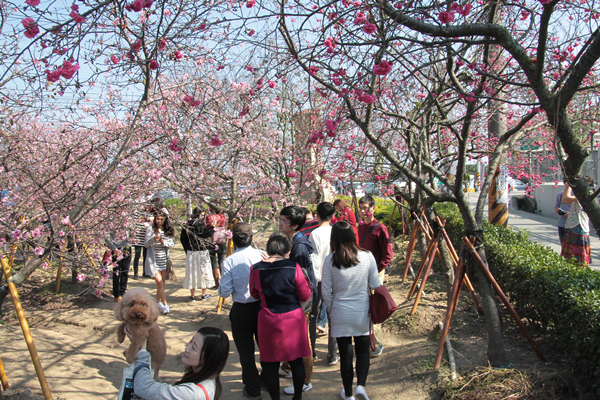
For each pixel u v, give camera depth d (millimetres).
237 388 4012
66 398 3607
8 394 3436
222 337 2219
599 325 3078
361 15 3488
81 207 3732
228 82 6207
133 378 2275
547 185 17891
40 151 5945
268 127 7543
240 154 6629
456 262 5176
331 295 3594
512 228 7586
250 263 3787
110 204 5082
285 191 7246
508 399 3180
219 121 5793
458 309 5348
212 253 7781
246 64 4188
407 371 3984
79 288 7363
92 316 6129
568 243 6375
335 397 3791
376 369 4266
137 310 2660
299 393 3355
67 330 5656
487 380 3459
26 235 3521
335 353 4434
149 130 5227
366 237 4977
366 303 3533
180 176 5535
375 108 4090
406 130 4941
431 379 3729
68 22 3146
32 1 3031
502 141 4363
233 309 3773
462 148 3686
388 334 5066
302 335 3326
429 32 2986
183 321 5965
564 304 3658
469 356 4066
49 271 8398
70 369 4250
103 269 4422
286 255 3518
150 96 4508
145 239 6156
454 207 10195
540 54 2842
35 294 7020
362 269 3518
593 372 3115
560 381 3305
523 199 20781
